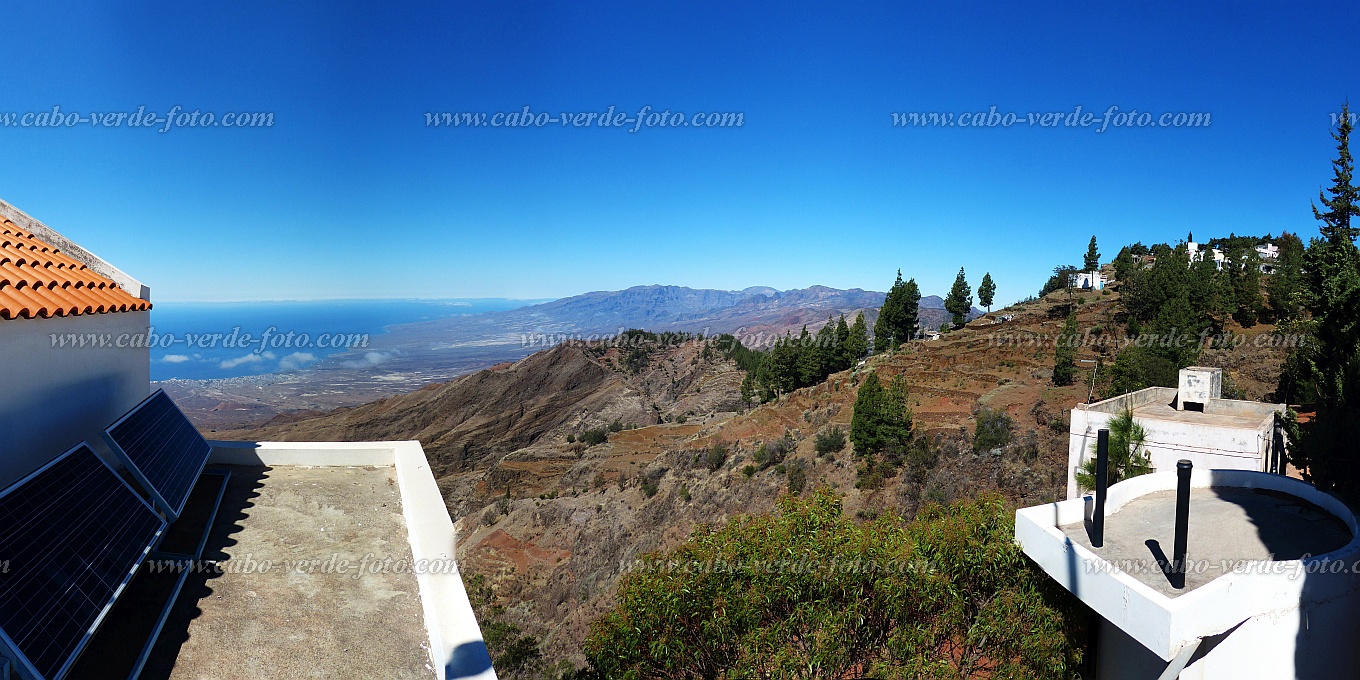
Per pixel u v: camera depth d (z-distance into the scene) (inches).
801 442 2060.8
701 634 318.0
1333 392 462.9
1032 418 1700.3
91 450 232.4
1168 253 3752.5
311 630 209.3
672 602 310.8
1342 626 276.4
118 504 220.4
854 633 327.6
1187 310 1964.8
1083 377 1983.3
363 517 308.8
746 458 2058.3
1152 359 1473.9
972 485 1424.7
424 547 250.8
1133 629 254.2
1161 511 360.2
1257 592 256.1
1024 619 323.6
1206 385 813.9
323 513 311.4
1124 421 586.9
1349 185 679.7
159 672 183.0
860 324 3065.9
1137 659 307.4
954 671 321.4
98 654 187.6
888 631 335.0
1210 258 2773.1
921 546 335.6
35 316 243.9
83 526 193.5
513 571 1908.2
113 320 318.3
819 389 2650.1
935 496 1405.0
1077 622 333.4
